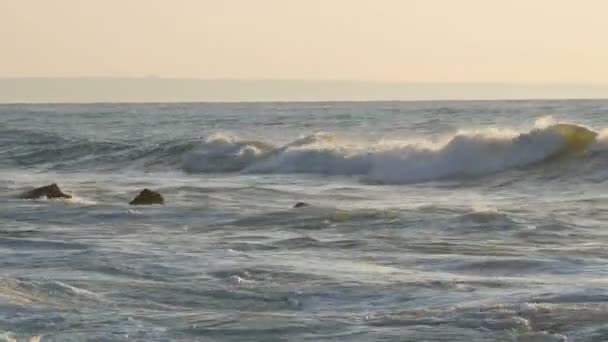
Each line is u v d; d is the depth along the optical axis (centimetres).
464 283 3522
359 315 3034
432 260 4100
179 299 3347
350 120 18062
